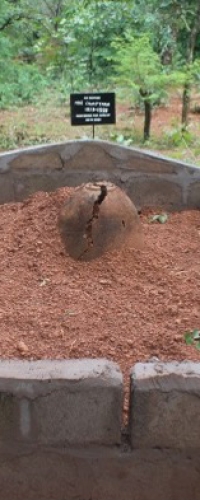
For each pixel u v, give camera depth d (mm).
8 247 3338
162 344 2449
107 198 3217
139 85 6977
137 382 1972
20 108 9539
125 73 7281
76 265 3178
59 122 8273
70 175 4000
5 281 3039
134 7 7996
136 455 2068
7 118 8539
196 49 9586
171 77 7000
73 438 2057
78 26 8117
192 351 2395
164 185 3986
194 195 4004
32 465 2104
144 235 3520
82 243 3207
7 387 1984
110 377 1985
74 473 2109
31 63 11125
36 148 3930
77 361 2070
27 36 10664
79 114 4324
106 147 3928
